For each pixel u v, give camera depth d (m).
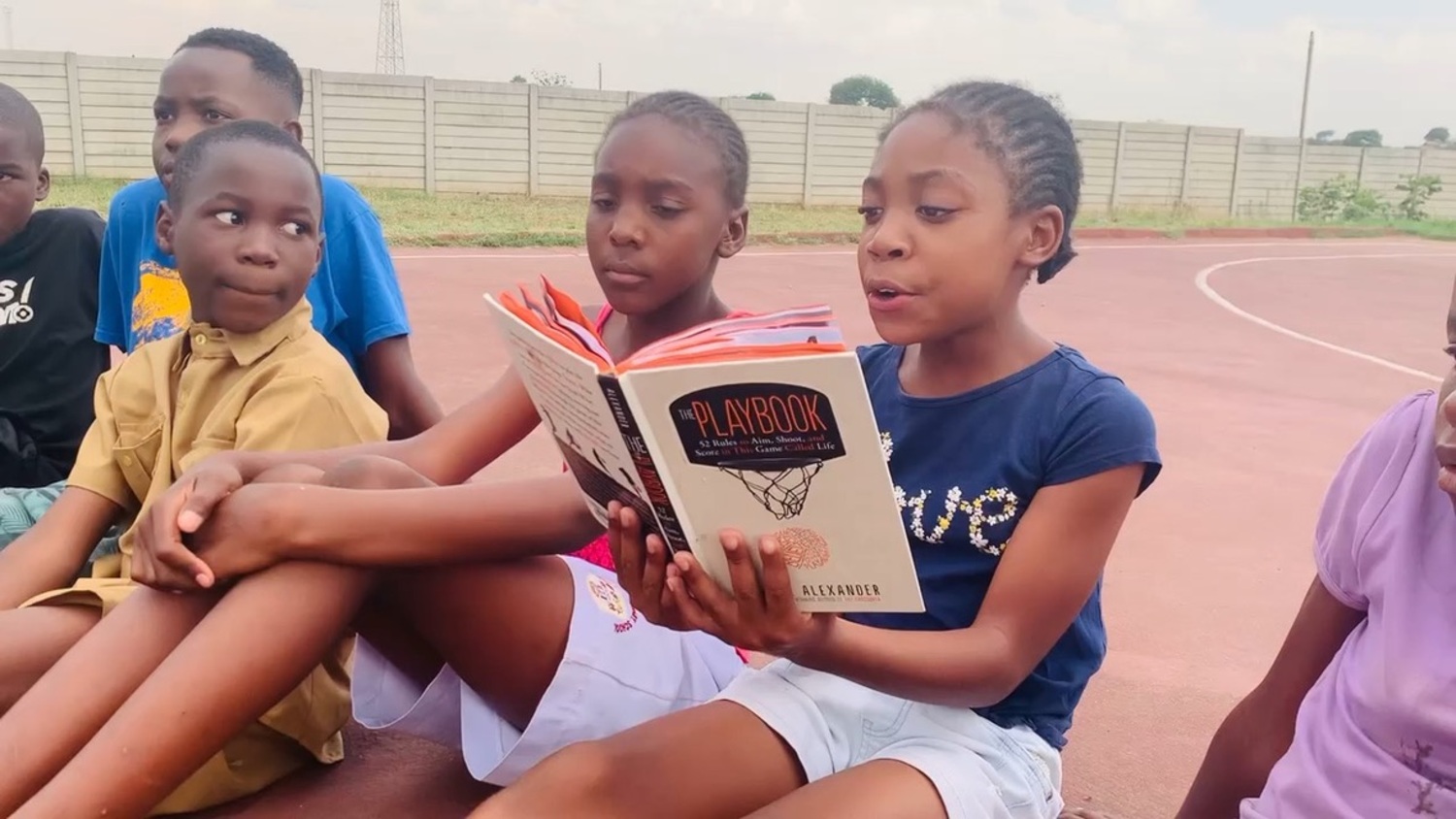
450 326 8.14
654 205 2.35
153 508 1.81
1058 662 1.93
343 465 1.90
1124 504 1.82
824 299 10.97
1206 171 25.75
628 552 1.58
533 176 20.48
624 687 2.04
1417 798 1.53
